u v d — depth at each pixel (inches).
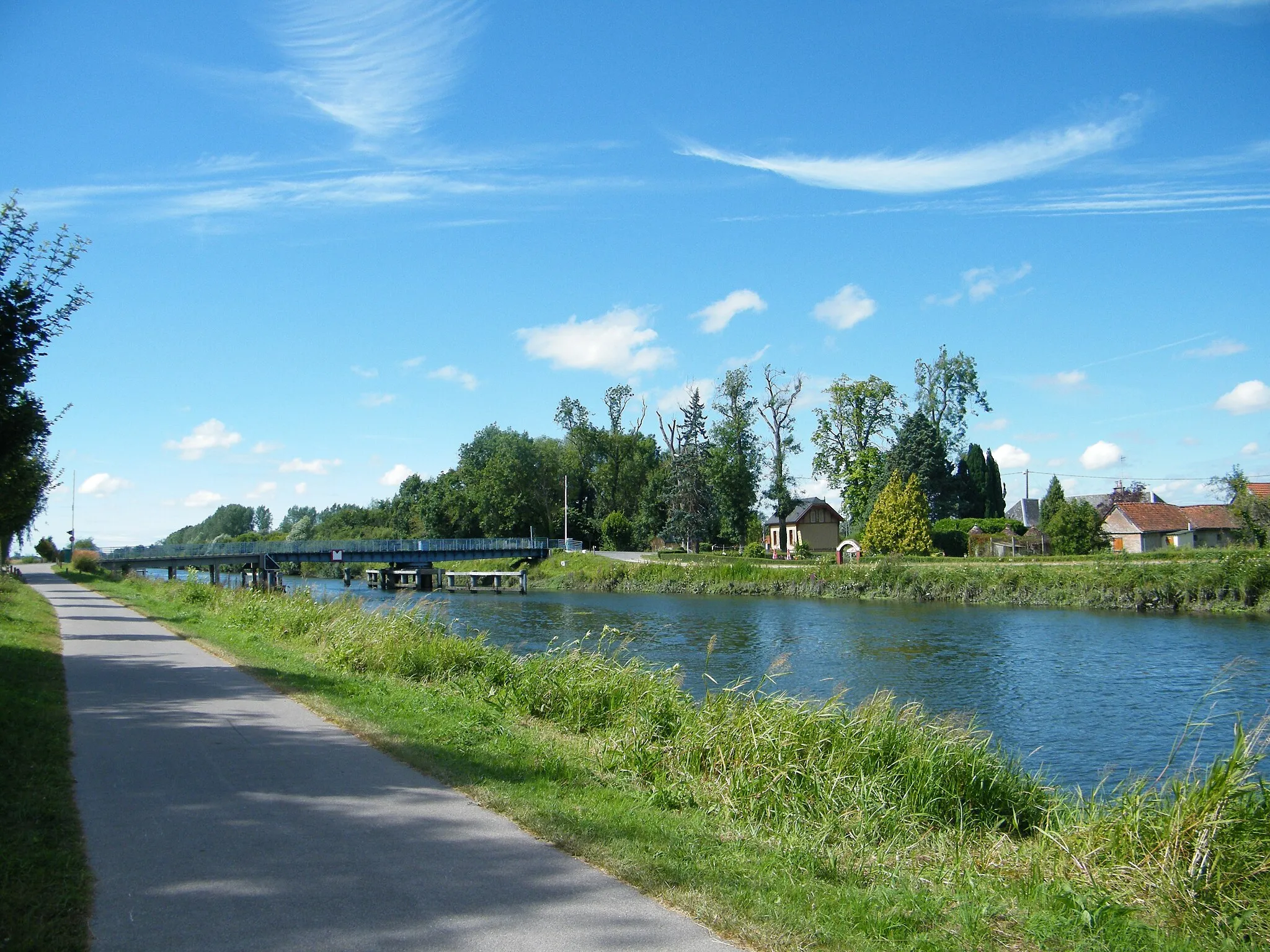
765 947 187.3
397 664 633.6
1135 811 309.7
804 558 2817.4
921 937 204.4
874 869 268.1
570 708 514.6
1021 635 1280.8
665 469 3592.5
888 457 2957.7
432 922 195.2
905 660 1062.4
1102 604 1626.5
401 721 414.6
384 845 246.7
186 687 510.9
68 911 193.6
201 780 309.7
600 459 4087.1
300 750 357.7
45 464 1267.2
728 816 330.6
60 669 571.2
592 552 3457.2
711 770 389.7
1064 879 270.1
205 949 178.9
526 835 259.3
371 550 2935.5
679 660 1059.3
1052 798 428.5
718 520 3294.8
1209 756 626.5
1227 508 2696.9
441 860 235.8
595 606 1988.2
